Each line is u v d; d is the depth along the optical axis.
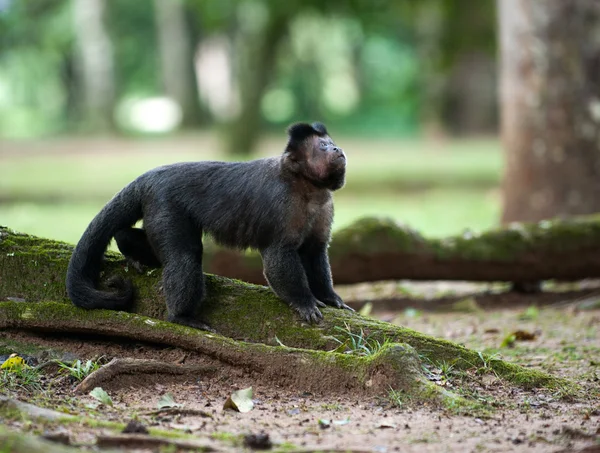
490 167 38.34
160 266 9.40
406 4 38.50
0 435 5.69
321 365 8.14
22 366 8.34
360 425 7.10
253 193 8.99
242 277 13.34
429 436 6.77
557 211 17.83
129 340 8.91
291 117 75.06
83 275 9.01
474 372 8.44
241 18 43.06
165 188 9.11
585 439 6.65
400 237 13.88
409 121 74.25
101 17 52.22
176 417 7.18
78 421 6.74
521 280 14.52
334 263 13.73
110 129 52.88
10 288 9.30
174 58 58.12
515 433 6.90
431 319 13.23
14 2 60.47
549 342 11.25
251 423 7.14
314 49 70.94
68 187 30.28
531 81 17.94
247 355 8.38
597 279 15.10
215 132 53.34
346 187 32.44
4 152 44.41
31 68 72.31
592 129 17.64
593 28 17.62
